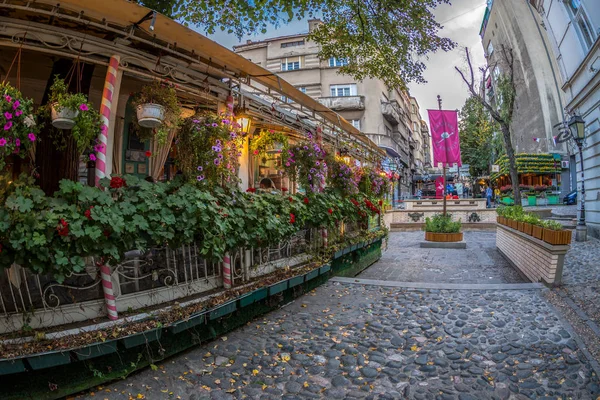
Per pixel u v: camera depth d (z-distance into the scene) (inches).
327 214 270.5
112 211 131.4
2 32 137.3
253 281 211.5
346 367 157.3
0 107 113.7
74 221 121.3
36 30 139.9
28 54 187.5
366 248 397.1
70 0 133.9
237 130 189.8
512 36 1216.2
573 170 1051.9
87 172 218.1
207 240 158.9
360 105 1194.6
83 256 127.3
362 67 410.3
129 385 140.6
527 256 318.0
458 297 246.7
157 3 288.7
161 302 163.8
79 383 131.6
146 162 251.1
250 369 155.6
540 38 1106.1
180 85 180.2
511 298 238.7
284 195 240.4
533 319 201.9
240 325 201.8
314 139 309.6
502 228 445.7
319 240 294.8
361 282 292.0
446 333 189.5
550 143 1079.0
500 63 1344.7
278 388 141.9
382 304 238.5
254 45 1294.3
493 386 140.1
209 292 185.5
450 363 158.7
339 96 1202.6
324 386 143.1
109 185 139.9
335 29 393.1
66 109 132.3
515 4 1141.7
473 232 751.7
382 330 195.8
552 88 1085.8
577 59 469.4
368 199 388.2
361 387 141.9
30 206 114.8
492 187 1562.5
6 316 122.8
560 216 669.3
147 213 142.1
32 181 123.0
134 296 153.5
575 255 357.4
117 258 129.9
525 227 326.0
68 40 144.0
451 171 1402.6
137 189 149.3
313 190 280.4
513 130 1366.9
